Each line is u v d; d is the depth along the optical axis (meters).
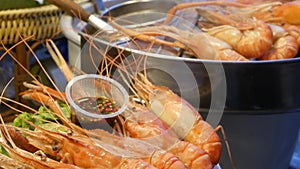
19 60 0.91
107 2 1.03
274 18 0.97
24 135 0.66
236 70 0.75
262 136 0.82
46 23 0.96
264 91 0.76
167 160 0.62
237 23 0.92
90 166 0.62
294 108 0.78
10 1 0.91
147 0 1.01
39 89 0.71
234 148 0.82
